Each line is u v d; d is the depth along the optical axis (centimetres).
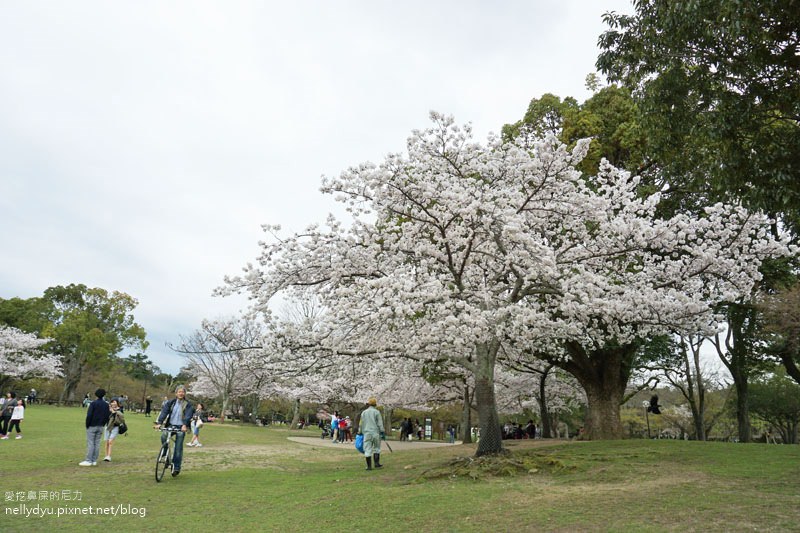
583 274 996
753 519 514
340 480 938
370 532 551
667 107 966
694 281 1235
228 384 3784
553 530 515
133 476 945
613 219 1160
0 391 4909
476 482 827
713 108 909
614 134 1677
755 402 3503
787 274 1475
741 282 1181
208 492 812
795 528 477
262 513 663
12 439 1473
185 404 970
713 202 1365
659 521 524
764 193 838
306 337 1022
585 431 1819
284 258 1059
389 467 1120
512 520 564
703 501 606
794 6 745
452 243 1101
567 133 1738
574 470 912
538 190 1030
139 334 5419
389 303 941
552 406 2950
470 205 958
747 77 859
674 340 2117
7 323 4806
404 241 1099
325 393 2964
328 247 1068
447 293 969
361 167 1041
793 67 820
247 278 1033
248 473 1043
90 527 587
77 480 883
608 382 1697
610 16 1022
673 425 4344
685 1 829
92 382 5572
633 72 1024
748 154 862
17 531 562
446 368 1669
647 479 798
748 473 812
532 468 905
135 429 2094
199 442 1736
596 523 530
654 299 1134
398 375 2022
